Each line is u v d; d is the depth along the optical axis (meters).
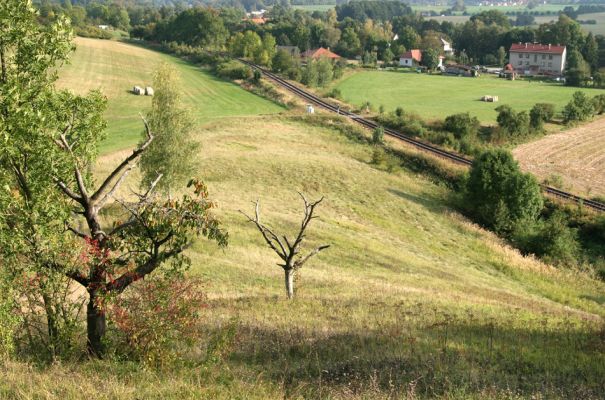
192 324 13.72
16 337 13.58
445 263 43.78
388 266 38.53
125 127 82.25
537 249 51.91
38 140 13.11
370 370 13.30
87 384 10.72
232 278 30.62
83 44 157.25
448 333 18.14
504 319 22.52
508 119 91.81
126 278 13.46
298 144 75.19
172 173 40.53
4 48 13.78
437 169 71.19
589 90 143.62
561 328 20.84
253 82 121.50
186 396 10.66
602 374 13.99
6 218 12.77
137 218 13.60
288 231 41.38
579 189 67.12
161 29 187.88
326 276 32.81
